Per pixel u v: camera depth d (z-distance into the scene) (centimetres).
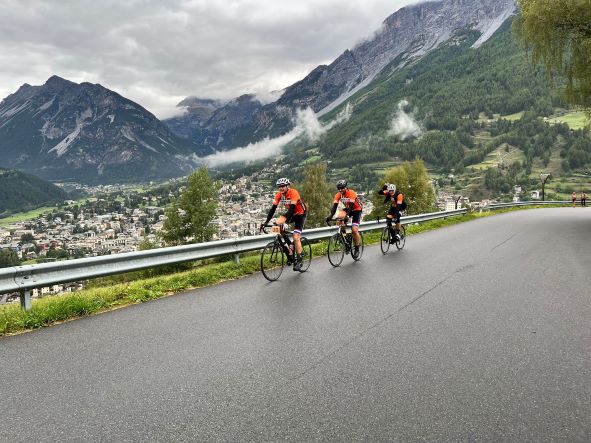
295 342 555
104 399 406
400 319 654
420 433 346
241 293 845
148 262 940
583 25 2322
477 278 957
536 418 368
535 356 504
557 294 801
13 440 339
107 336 591
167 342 561
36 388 431
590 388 423
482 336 574
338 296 805
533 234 1873
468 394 411
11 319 654
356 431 348
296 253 1049
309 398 404
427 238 1812
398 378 446
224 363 488
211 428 354
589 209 4512
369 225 1825
